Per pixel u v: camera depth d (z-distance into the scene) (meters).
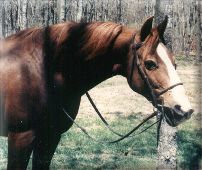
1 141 7.73
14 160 4.28
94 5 19.08
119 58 4.22
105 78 4.31
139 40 4.12
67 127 4.46
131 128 8.72
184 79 12.75
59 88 4.28
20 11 17.77
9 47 4.37
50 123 4.30
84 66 4.27
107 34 4.21
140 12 18.66
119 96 11.73
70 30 4.27
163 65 4.00
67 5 18.03
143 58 4.06
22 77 4.25
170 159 6.00
